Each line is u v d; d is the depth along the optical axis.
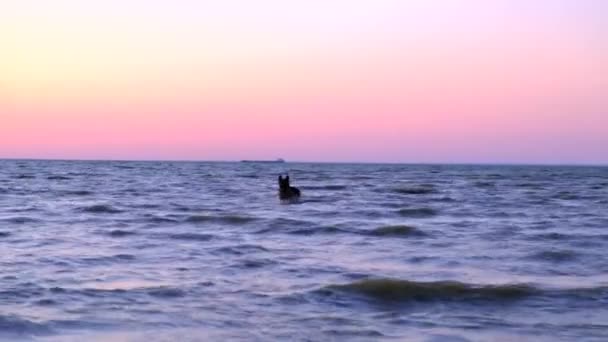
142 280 11.61
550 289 11.05
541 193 44.50
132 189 46.28
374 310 9.55
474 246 16.83
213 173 98.38
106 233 18.97
